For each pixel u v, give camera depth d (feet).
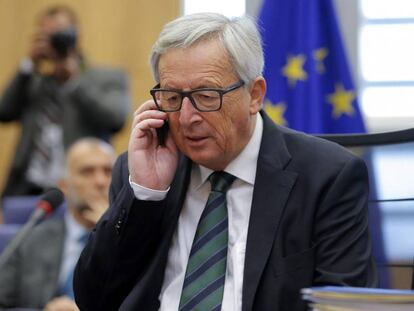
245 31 17.61
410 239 20.08
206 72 17.30
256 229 17.79
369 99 42.42
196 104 17.39
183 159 18.85
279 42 32.94
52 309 28.19
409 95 42.16
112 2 46.60
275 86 32.73
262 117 18.98
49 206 23.57
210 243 17.98
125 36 46.50
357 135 20.75
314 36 32.78
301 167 18.31
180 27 17.44
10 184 39.22
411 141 20.35
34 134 39.06
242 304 17.24
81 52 39.50
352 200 18.13
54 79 39.22
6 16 47.29
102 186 30.60
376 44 42.55
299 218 17.90
